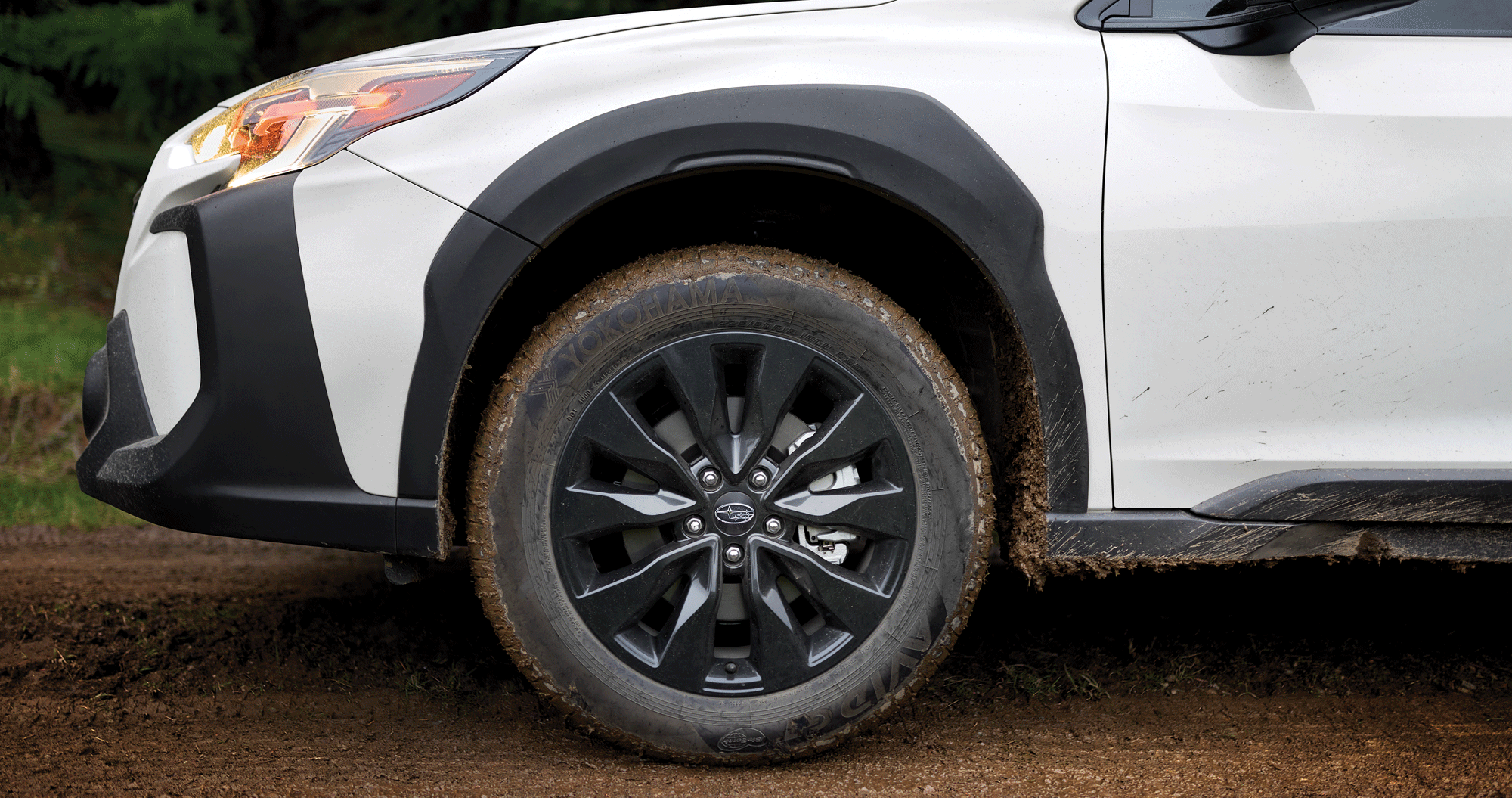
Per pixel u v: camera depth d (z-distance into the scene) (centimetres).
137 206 204
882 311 189
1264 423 193
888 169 185
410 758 199
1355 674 248
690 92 183
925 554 190
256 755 199
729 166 183
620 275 187
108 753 199
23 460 448
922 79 188
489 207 179
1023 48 193
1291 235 188
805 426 195
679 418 193
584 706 187
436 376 180
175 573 326
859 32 193
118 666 244
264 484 182
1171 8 196
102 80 748
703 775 193
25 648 253
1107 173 187
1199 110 189
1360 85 191
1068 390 190
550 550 185
